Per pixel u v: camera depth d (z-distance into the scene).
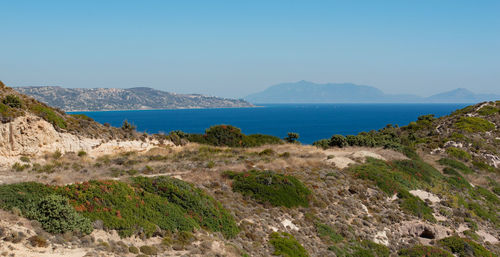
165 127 183.12
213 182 28.88
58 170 30.08
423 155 58.06
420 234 31.55
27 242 13.58
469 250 28.73
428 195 38.94
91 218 16.58
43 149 34.22
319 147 57.22
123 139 43.50
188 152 44.78
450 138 65.62
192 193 22.97
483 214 38.34
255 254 19.92
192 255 16.73
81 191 17.75
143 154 42.88
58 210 15.48
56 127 36.19
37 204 15.92
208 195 24.42
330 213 29.11
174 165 34.72
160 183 22.50
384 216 31.59
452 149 59.44
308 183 32.84
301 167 38.28
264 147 57.84
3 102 33.38
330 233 26.39
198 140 58.75
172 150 46.53
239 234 22.06
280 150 53.09
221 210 22.94
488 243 32.34
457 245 29.08
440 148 62.47
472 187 46.06
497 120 75.88
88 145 38.56
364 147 56.72
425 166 46.09
